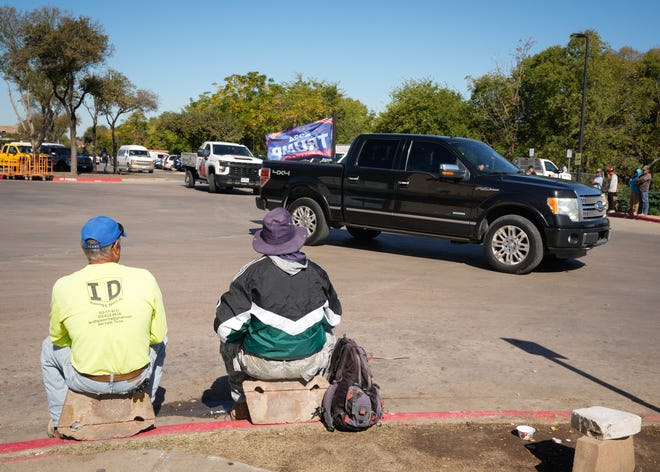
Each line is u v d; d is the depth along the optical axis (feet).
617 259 37.37
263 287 11.69
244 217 54.60
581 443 10.50
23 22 127.03
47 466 10.58
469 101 148.97
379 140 35.94
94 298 11.10
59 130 310.24
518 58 138.21
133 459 10.88
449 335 20.16
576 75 132.05
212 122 181.37
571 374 16.81
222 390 15.39
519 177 32.14
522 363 17.62
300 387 12.49
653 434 12.69
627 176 139.44
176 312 21.98
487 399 14.83
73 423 11.50
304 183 38.04
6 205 57.98
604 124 136.46
